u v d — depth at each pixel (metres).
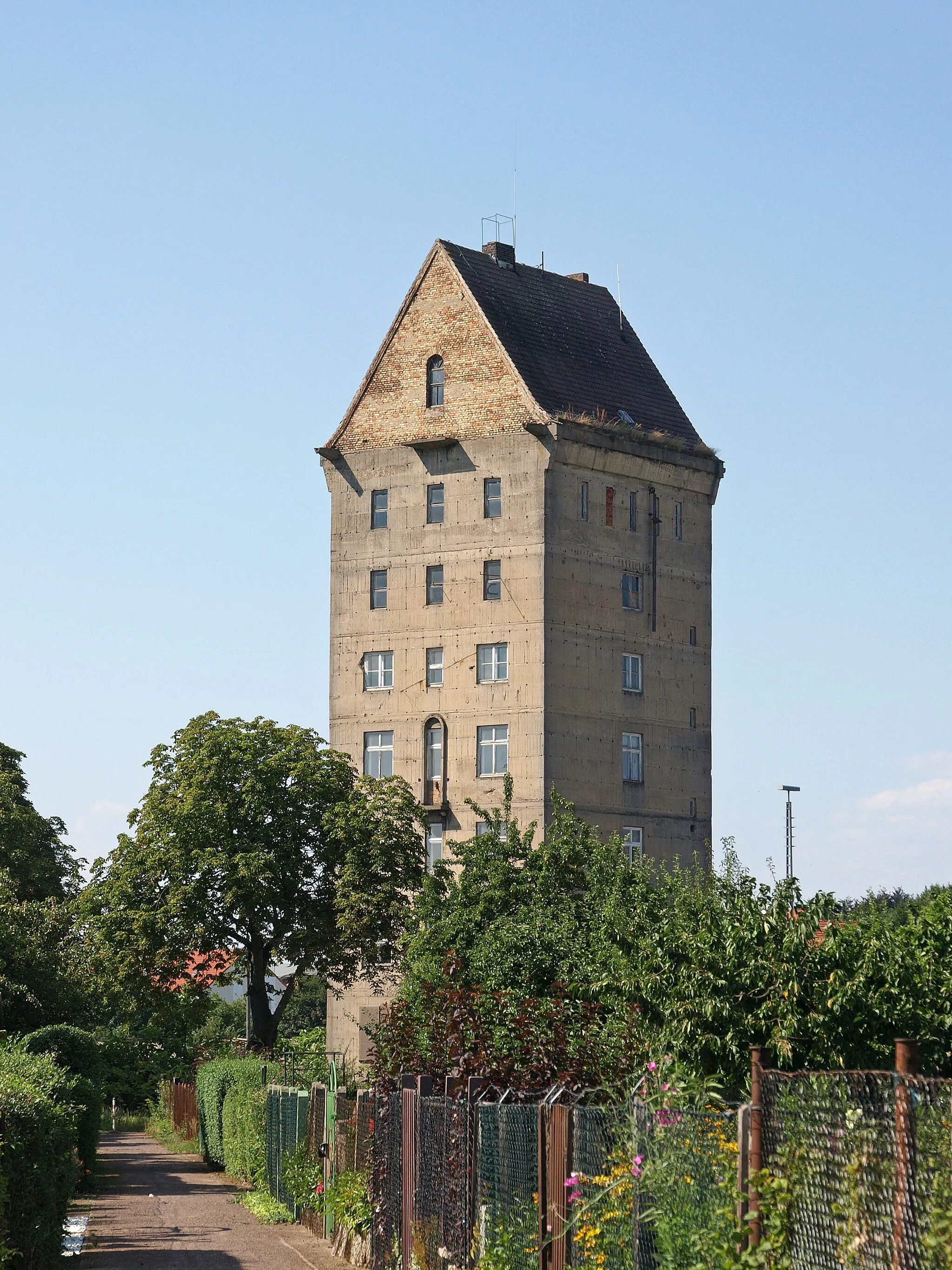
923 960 21.33
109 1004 75.06
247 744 74.50
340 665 88.25
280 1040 84.44
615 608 86.56
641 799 86.50
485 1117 21.50
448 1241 22.98
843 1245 11.31
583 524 85.69
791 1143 12.23
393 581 87.44
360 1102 31.91
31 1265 26.53
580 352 90.62
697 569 90.44
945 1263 10.09
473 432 86.19
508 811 51.94
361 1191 31.08
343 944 72.56
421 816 76.06
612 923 27.34
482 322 87.19
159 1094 100.12
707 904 23.45
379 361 89.69
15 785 94.81
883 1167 11.02
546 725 83.00
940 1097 10.59
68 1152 30.08
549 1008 25.62
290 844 73.56
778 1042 20.31
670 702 88.31
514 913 46.44
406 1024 31.75
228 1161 56.34
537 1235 18.77
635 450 87.50
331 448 89.38
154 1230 37.78
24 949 60.66
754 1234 12.49
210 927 72.38
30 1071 31.56
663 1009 21.50
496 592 84.88
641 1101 15.80
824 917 21.45
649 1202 14.95
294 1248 33.78
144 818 74.94
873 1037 20.72
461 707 85.06
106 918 73.44
